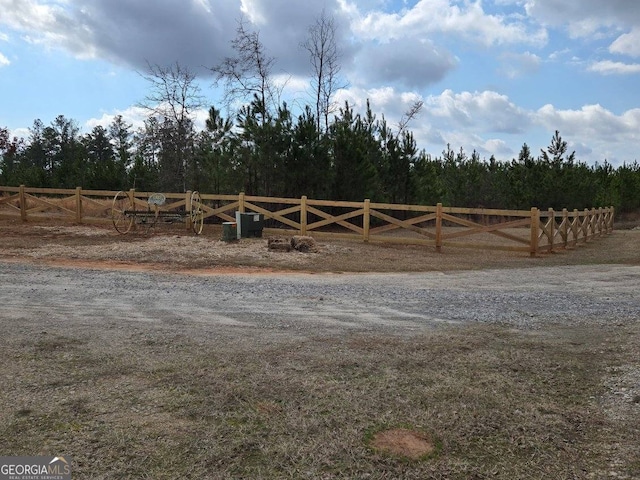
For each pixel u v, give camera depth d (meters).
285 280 8.98
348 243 15.27
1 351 4.36
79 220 18.47
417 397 3.56
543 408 3.41
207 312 6.05
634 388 3.76
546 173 26.16
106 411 3.25
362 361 4.29
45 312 5.82
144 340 4.78
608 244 17.23
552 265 11.96
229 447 2.83
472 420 3.21
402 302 6.97
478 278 9.74
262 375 3.92
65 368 4.00
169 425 3.09
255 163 19.14
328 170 19.42
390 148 23.25
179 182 24.81
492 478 2.58
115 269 9.84
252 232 14.97
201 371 3.98
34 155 53.75
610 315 6.21
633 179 32.81
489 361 4.35
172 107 25.75
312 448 2.84
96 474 2.55
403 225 15.34
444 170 29.97
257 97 22.69
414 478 2.57
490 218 26.41
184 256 11.78
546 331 5.40
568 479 2.57
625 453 2.83
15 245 12.84
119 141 56.34
